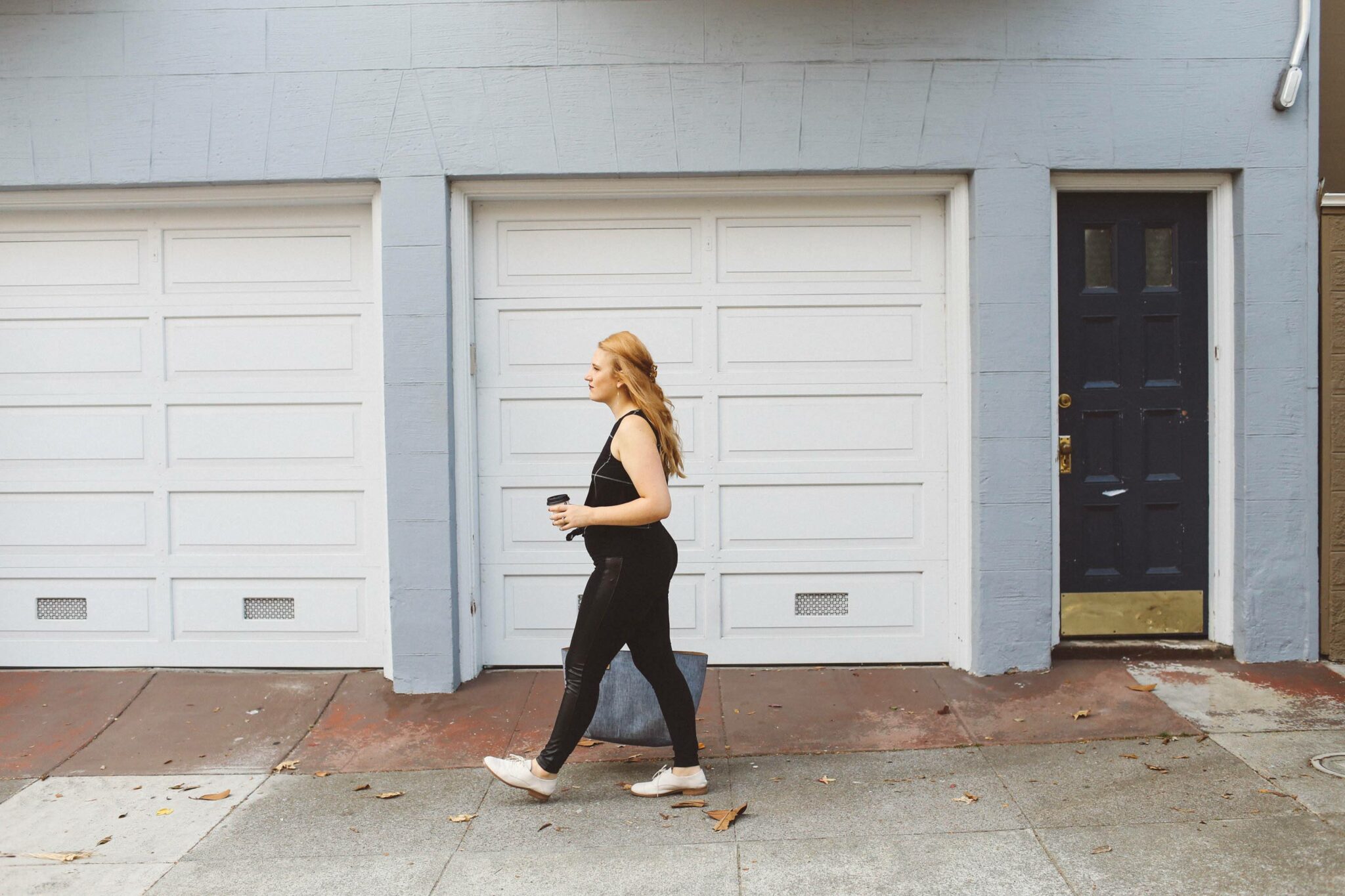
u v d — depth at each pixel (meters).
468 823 3.31
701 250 4.64
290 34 4.38
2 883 2.97
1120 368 4.64
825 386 4.65
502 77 4.38
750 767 3.70
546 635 4.72
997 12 4.36
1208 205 4.61
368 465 4.66
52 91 4.42
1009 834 3.11
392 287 4.41
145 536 4.70
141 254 4.66
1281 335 4.46
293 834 3.27
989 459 4.45
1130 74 4.39
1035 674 4.49
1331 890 2.72
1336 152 4.94
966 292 4.54
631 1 4.37
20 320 4.69
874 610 4.70
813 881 2.87
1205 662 4.57
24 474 4.71
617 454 3.24
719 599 4.70
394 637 4.46
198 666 4.73
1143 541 4.69
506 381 4.65
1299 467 4.49
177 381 4.67
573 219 4.63
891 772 3.62
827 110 4.39
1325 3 4.92
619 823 3.28
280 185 4.52
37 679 4.63
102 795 3.60
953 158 4.39
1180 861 2.90
